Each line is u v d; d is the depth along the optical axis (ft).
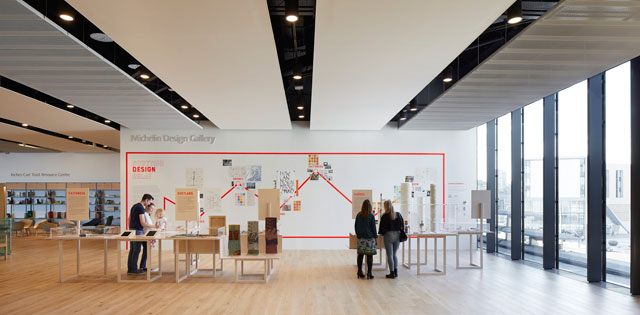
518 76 20.99
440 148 40.01
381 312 18.58
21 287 23.65
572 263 26.76
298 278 26.02
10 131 39.63
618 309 18.85
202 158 39.27
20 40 15.78
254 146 39.55
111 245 43.68
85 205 25.99
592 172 23.52
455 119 33.45
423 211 30.37
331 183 39.60
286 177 39.50
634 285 20.99
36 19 13.84
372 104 27.94
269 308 19.30
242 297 21.33
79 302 20.35
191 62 18.58
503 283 24.35
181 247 26.50
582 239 25.39
